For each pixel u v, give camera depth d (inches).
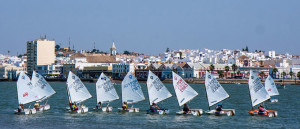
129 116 4261.8
